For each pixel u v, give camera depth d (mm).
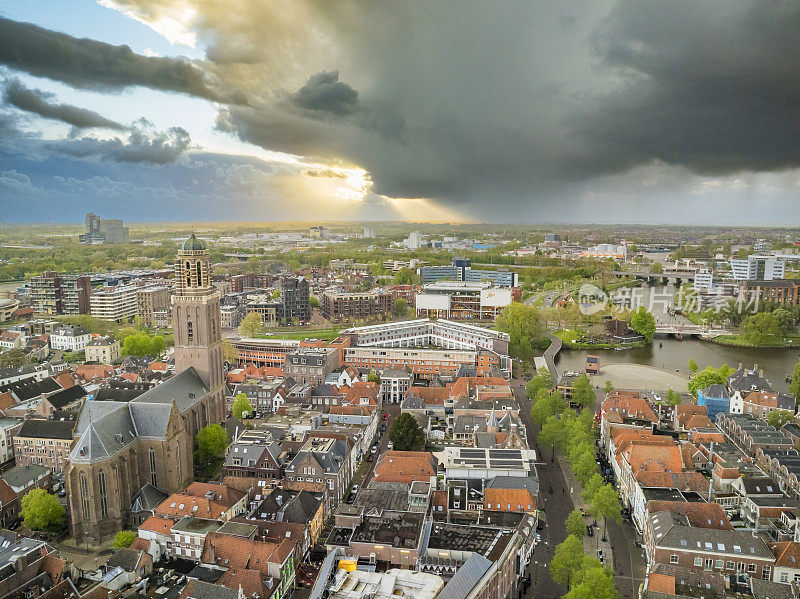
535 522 145125
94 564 138125
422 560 120438
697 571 115750
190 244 198000
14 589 114812
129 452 159500
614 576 129625
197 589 112375
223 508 146125
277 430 197375
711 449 180125
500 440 182375
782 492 154625
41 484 170500
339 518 138625
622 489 168250
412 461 168750
